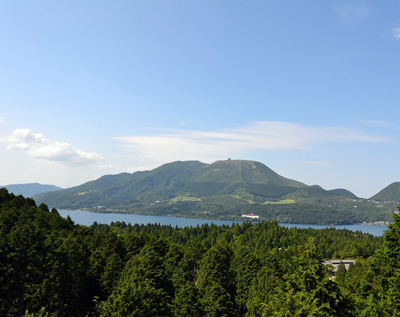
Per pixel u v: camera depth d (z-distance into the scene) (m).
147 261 63.84
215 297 67.31
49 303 60.28
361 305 45.84
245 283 79.62
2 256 53.88
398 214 37.69
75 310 67.00
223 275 79.56
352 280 79.62
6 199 121.19
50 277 59.06
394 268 36.84
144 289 50.34
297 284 36.84
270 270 80.56
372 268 39.25
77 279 66.06
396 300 35.38
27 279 57.72
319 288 33.88
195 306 55.31
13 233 59.78
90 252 88.81
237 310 78.81
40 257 59.75
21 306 55.25
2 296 52.59
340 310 33.81
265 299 63.78
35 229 62.97
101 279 71.00
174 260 87.88
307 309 31.64
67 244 70.38
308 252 36.31
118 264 77.81
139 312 43.81
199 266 90.56
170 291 62.72
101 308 59.94
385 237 38.06
